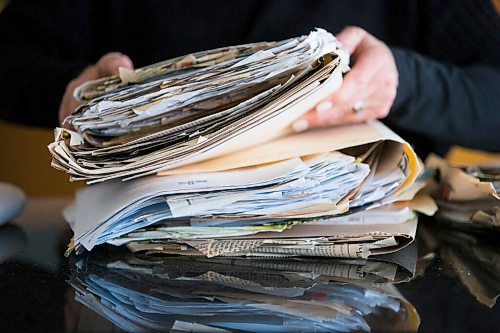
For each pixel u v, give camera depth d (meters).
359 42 0.71
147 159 0.50
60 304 0.43
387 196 0.60
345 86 0.61
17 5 1.16
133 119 0.52
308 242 0.53
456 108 0.94
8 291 0.45
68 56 1.16
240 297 0.44
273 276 0.49
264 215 0.53
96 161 0.51
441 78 0.94
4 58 1.05
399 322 0.40
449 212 0.71
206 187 0.50
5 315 0.41
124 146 0.51
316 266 0.52
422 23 1.11
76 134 0.54
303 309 0.42
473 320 0.41
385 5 1.11
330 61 0.52
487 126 0.98
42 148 1.51
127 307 0.42
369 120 0.67
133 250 0.54
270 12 1.06
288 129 0.58
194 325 0.39
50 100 0.96
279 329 0.39
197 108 0.52
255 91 0.52
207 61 0.54
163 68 0.55
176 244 0.53
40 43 1.14
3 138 1.51
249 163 0.52
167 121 0.53
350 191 0.55
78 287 0.46
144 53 1.13
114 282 0.48
